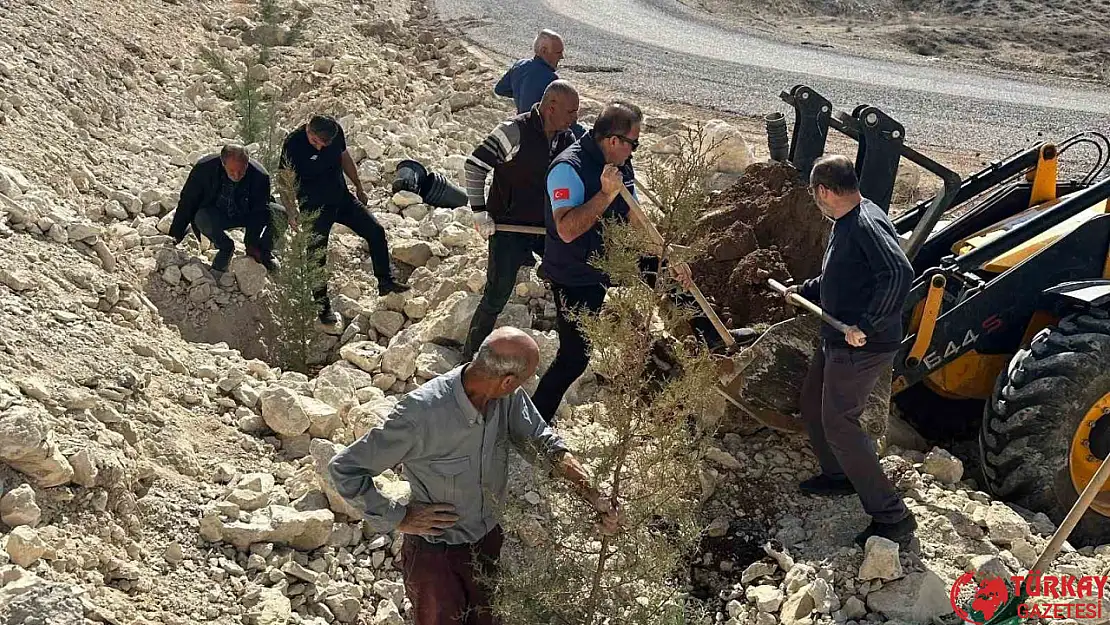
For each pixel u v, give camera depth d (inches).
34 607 131.4
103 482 159.3
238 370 214.7
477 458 131.6
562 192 175.2
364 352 233.1
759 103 549.6
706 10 1107.3
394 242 295.0
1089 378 178.7
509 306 240.5
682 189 132.5
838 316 166.6
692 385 128.9
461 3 925.2
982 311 195.0
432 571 136.9
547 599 132.1
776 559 177.8
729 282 213.0
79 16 384.5
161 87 392.2
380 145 357.4
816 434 186.9
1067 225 215.8
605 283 189.6
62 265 213.2
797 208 216.5
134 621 141.6
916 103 585.0
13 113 282.7
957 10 1298.0
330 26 566.6
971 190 233.1
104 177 298.0
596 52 732.0
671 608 137.4
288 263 240.1
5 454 147.2
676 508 132.8
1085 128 518.6
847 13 1282.0
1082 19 1198.3
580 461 142.7
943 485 194.7
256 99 346.6
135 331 212.4
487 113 464.8
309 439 196.5
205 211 262.1
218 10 528.4
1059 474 184.5
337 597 161.2
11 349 177.8
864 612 164.1
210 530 164.6
